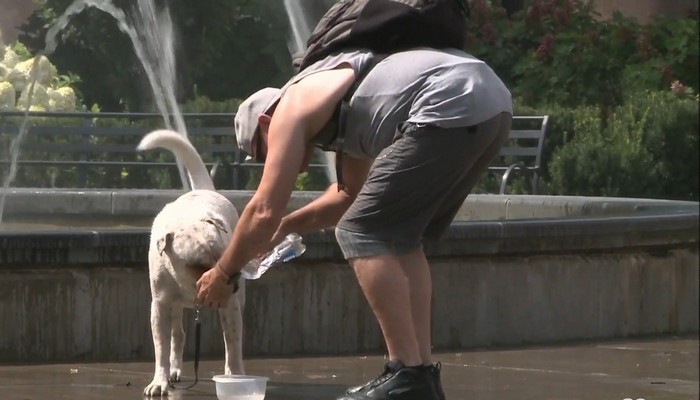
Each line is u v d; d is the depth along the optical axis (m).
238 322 9.22
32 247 10.27
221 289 7.84
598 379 10.04
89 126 21.81
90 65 28.02
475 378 9.98
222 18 28.45
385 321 7.77
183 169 21.08
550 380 9.95
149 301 10.63
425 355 8.09
